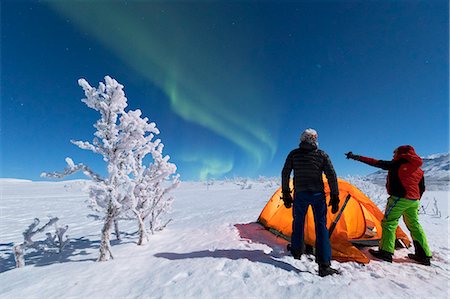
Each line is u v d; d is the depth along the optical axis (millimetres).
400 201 3055
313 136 3004
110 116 3070
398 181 3096
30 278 2562
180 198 13609
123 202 3090
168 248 3557
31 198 14242
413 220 3107
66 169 2826
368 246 3623
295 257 2959
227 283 2355
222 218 6098
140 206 3914
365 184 15242
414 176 3059
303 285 2314
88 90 2965
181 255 3213
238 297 2100
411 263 3014
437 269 2812
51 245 3285
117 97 3043
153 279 2477
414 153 3154
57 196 15695
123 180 3105
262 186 23203
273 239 3975
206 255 3164
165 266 2822
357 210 4059
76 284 2387
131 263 2941
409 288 2301
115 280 2479
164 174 4004
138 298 2107
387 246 3098
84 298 2117
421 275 2621
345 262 2988
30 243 3064
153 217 4445
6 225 6539
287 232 4012
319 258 2629
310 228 3469
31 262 3221
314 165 2879
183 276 2557
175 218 6719
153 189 4203
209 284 2334
